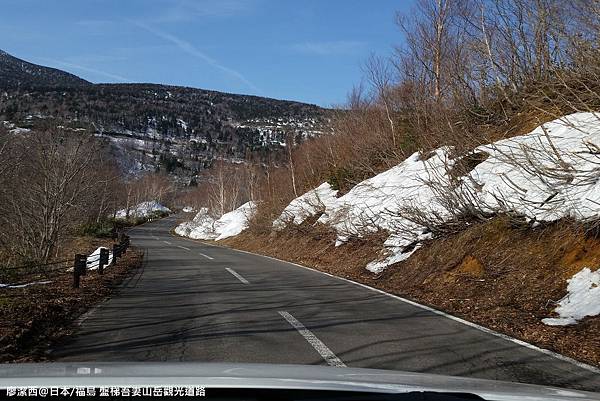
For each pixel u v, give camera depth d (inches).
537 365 229.5
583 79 504.4
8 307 338.6
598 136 457.4
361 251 708.7
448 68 756.0
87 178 1085.1
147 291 458.3
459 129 680.4
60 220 974.4
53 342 263.1
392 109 1045.8
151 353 240.1
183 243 1594.5
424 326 309.7
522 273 398.6
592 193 396.5
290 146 1551.4
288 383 91.2
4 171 948.6
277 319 323.6
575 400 91.5
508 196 485.7
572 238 386.9
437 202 586.2
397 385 97.1
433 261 514.6
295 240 1043.9
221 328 295.7
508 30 693.9
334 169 1165.1
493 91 722.2
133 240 1705.2
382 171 989.2
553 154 469.4
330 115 1376.7
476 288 413.4
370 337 277.6
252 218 1493.6
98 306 375.9
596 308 310.7
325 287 486.3
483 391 95.6
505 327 312.8
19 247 939.3
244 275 588.7
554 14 561.0
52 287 462.6
